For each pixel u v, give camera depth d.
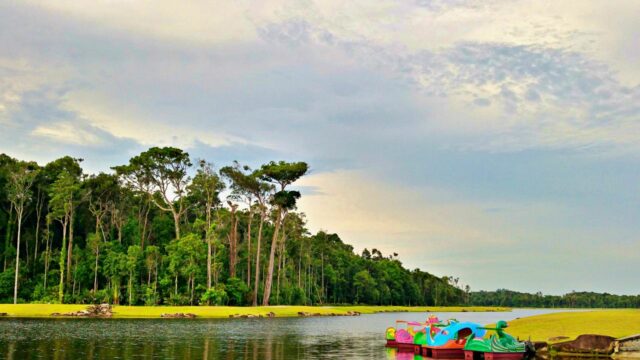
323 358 31.22
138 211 127.81
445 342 32.47
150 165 112.88
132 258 98.25
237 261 123.50
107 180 112.69
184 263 102.44
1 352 31.75
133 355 31.00
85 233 115.94
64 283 98.56
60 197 99.38
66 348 34.06
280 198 114.50
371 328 62.44
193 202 133.25
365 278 187.38
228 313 87.06
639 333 35.09
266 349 35.66
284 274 134.75
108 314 76.12
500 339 31.41
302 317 94.25
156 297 98.31
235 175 114.94
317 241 170.88
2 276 96.44
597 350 31.97
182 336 44.88
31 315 72.44
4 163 107.81
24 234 110.12
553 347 32.84
